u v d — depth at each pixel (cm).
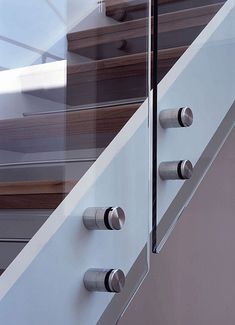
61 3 250
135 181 125
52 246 104
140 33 171
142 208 125
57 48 242
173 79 147
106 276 109
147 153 130
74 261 108
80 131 148
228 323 279
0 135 182
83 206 112
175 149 145
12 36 225
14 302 95
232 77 190
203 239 275
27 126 175
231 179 287
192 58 160
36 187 129
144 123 131
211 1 176
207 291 274
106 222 111
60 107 210
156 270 255
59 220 106
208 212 278
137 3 194
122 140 123
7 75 220
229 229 284
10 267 96
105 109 143
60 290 104
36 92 222
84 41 237
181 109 145
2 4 222
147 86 136
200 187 274
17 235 117
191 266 270
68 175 124
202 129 163
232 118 188
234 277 282
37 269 100
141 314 248
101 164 118
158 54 140
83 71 203
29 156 166
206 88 168
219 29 181
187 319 267
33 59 232
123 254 118
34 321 98
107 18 228
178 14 154
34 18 236
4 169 163
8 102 219
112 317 112
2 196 136
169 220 139
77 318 107
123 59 176
